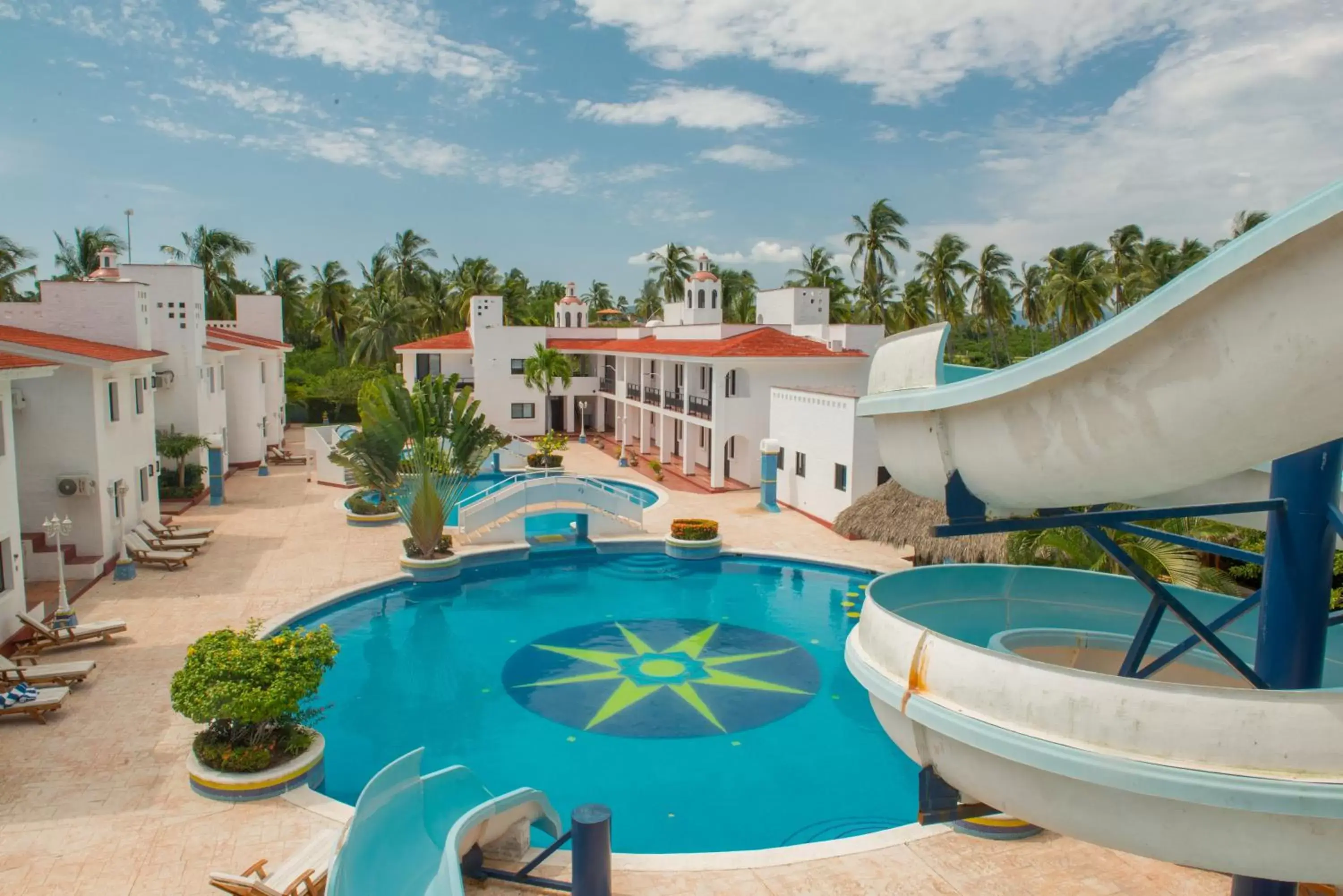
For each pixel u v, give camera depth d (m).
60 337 25.33
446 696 16.84
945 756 5.98
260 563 24.59
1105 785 5.03
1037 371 4.98
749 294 76.38
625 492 29.61
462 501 28.92
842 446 29.14
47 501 22.38
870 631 6.86
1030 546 16.09
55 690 14.44
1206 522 17.81
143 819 11.41
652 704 16.45
